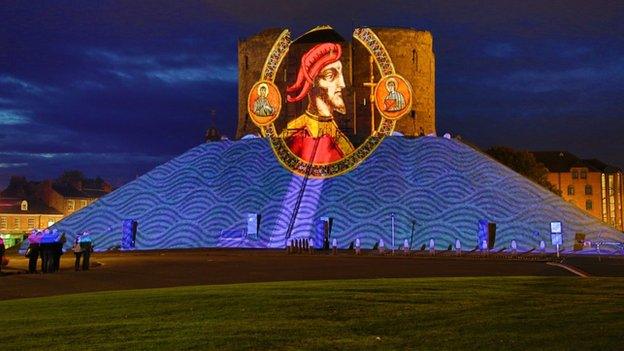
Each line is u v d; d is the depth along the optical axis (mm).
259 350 13219
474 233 62406
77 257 37219
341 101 76688
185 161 75438
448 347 13195
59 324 16734
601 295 20484
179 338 14422
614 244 59219
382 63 73688
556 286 23172
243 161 73312
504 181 67562
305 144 73438
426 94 86375
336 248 58375
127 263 42656
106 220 69938
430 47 87562
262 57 87250
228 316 17266
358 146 74688
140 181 73938
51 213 131125
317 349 13219
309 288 23516
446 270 35250
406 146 71938
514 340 13656
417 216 64375
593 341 13391
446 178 67938
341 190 68000
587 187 133625
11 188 137625
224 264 40625
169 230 67562
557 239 51438
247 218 66625
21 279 32062
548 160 136750
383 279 27828
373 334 14602
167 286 28266
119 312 18578
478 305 18453
